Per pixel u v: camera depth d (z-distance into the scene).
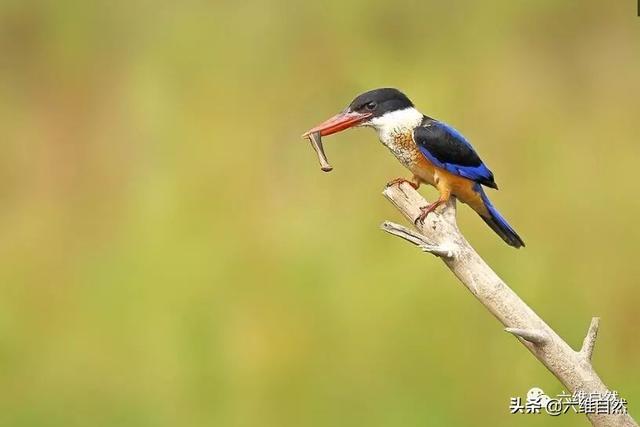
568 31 14.80
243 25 15.09
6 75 15.20
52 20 15.98
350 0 15.09
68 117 14.27
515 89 13.45
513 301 5.73
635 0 15.14
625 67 14.23
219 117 13.23
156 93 13.57
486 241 10.83
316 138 8.28
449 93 13.08
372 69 13.88
